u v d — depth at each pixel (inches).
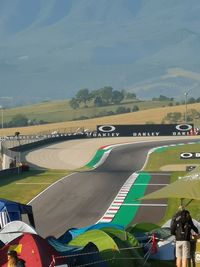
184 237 1241.4
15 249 1144.2
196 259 1267.2
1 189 3304.6
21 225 1206.9
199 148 5728.3
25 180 3693.4
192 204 2613.2
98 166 4731.8
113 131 7795.3
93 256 1209.4
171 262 1307.8
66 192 3154.5
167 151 5561.0
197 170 1291.8
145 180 3592.5
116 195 3031.5
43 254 1132.5
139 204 2748.5
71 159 5364.2
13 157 4945.9
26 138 7539.4
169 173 3954.2
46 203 2827.3
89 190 3216.0
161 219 2396.7
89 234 1305.4
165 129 7839.6
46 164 5032.0
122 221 2375.7
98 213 2556.6
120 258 1253.1
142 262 1290.6
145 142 6742.1
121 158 5251.0
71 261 1175.0
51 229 2245.3
